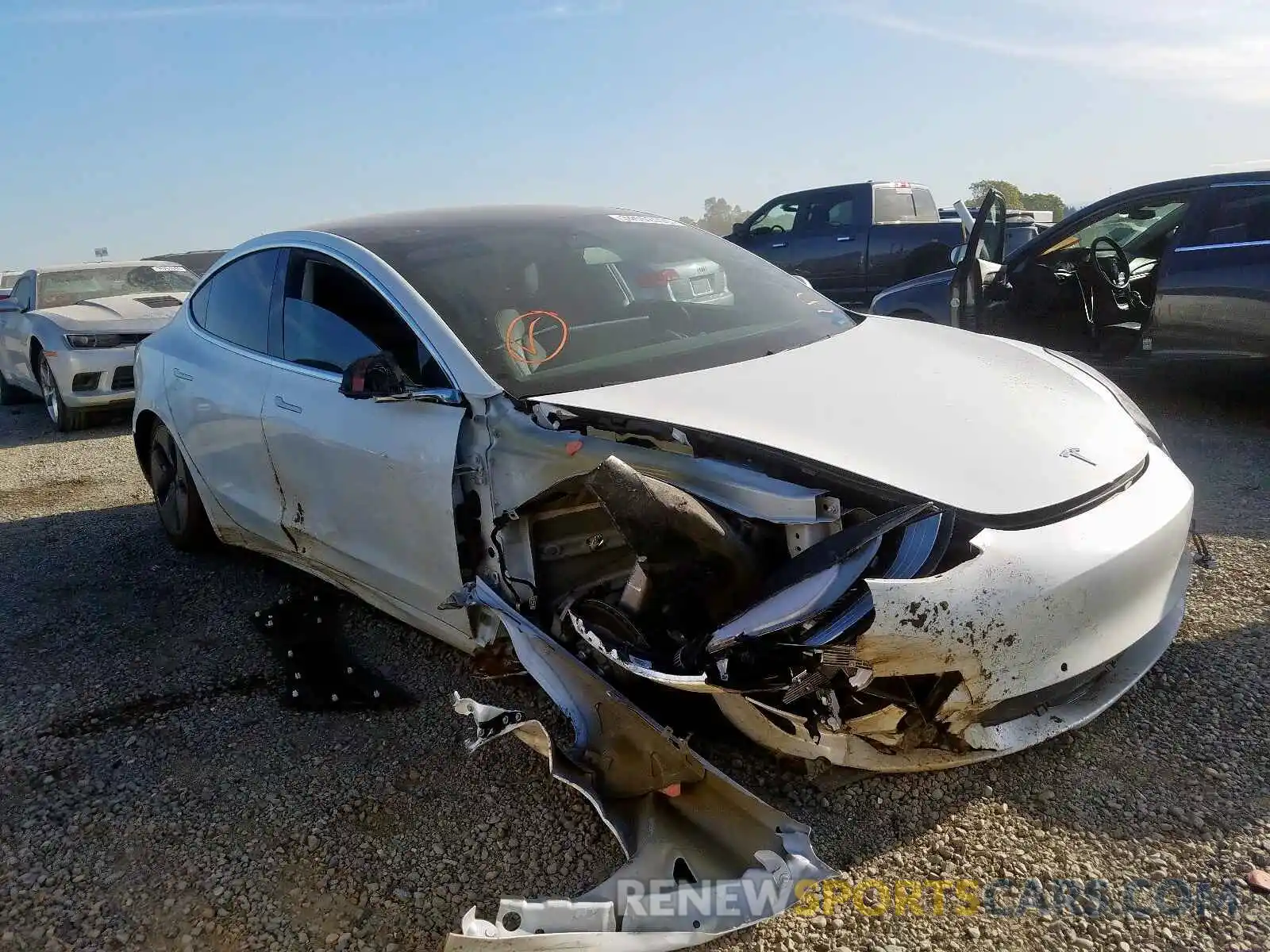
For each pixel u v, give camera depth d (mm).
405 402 3018
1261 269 5680
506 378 2914
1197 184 6012
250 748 3070
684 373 2965
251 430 3740
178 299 9672
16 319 9641
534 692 3154
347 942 2230
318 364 3496
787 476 2438
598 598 2705
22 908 2414
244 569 4703
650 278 3582
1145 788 2510
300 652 3711
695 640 2303
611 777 2377
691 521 2264
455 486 2848
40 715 3375
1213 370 6039
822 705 2221
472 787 2771
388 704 3271
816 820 2469
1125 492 2633
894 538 2291
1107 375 6637
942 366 3055
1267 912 2086
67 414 8695
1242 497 4695
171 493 4902
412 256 3416
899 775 2605
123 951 2256
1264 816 2371
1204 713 2818
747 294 3680
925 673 2205
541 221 3818
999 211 6875
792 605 2189
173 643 3908
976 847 2348
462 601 2832
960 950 2062
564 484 2598
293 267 3795
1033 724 2461
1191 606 3486
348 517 3289
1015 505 2373
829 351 3168
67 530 5598
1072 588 2316
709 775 2283
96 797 2865
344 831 2625
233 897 2404
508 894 2334
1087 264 6590
